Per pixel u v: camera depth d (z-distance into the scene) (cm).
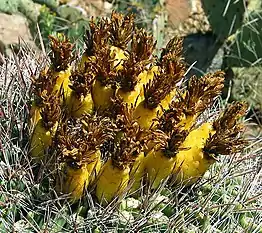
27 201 31
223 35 75
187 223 32
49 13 73
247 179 37
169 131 31
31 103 35
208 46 77
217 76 33
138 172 31
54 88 33
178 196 33
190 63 77
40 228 30
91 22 34
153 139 30
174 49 34
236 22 73
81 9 78
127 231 30
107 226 31
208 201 33
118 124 30
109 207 30
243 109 32
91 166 30
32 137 32
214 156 32
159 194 32
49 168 31
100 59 32
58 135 30
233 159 38
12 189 31
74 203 31
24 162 32
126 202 31
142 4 75
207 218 32
